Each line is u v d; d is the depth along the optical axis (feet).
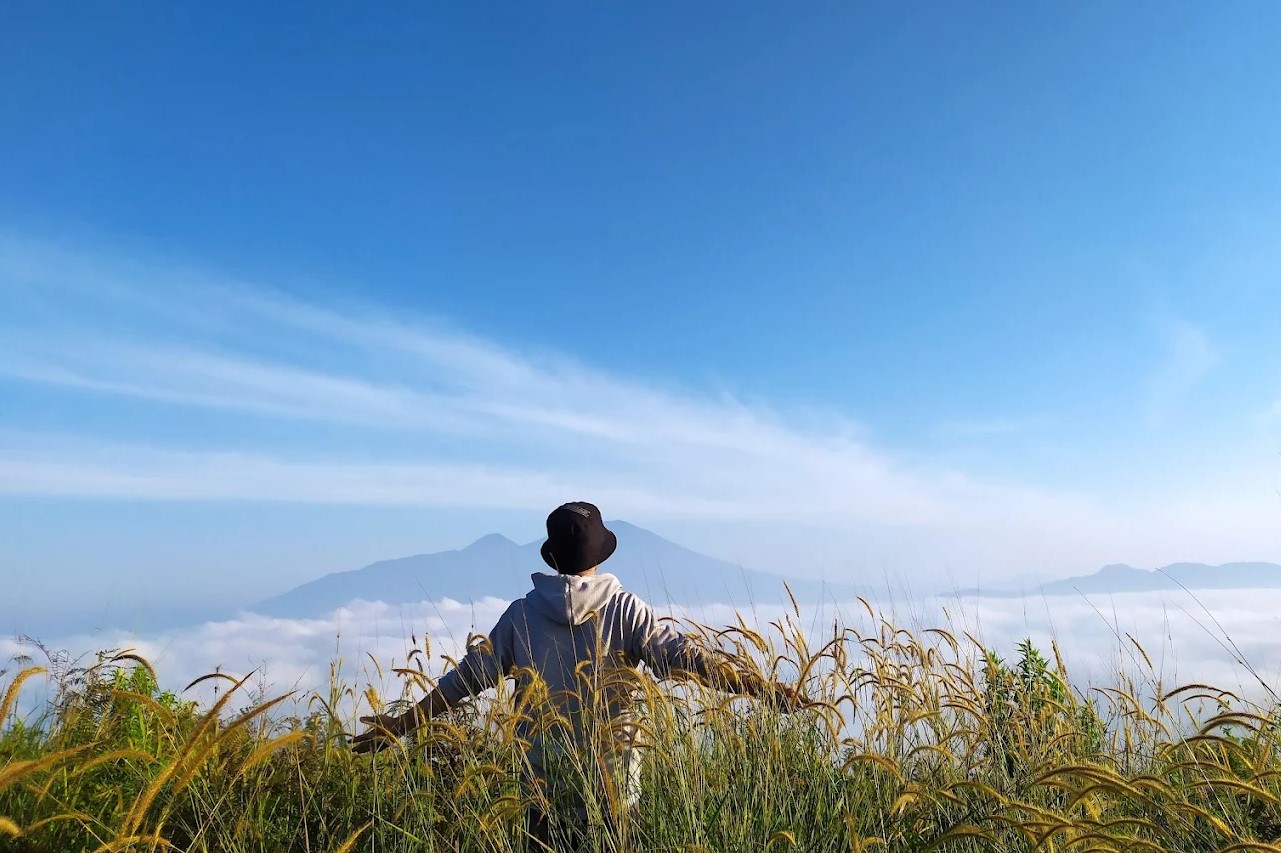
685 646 11.96
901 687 12.55
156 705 8.29
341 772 11.62
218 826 9.83
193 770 7.23
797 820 10.64
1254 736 11.12
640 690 11.43
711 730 12.04
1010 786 10.62
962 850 9.75
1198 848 9.54
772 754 11.47
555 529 12.35
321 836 10.31
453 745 11.69
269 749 7.45
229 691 7.47
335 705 12.07
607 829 9.96
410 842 10.14
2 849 8.39
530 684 10.41
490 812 9.43
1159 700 12.51
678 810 10.68
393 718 11.97
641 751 11.50
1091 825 7.58
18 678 6.77
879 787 11.04
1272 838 9.44
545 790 11.21
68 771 9.64
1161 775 9.27
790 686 12.24
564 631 12.09
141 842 7.40
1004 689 13.60
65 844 9.03
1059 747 12.09
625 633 12.06
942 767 11.18
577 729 11.52
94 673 11.04
